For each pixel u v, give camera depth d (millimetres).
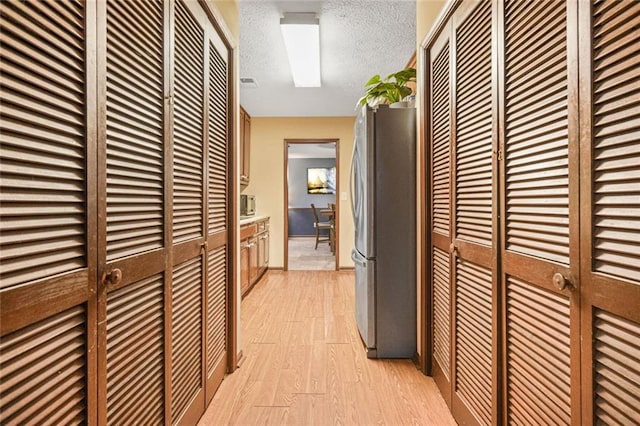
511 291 1194
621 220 764
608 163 793
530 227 1085
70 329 793
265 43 3000
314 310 3352
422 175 2135
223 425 1611
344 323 2992
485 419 1356
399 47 3055
